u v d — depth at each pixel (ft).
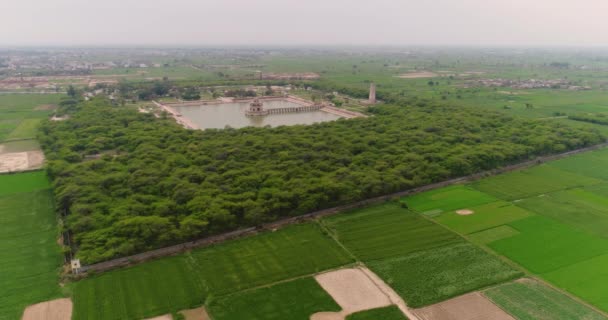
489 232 366.84
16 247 334.03
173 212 363.76
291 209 389.80
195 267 305.73
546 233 364.99
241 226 363.76
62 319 249.96
